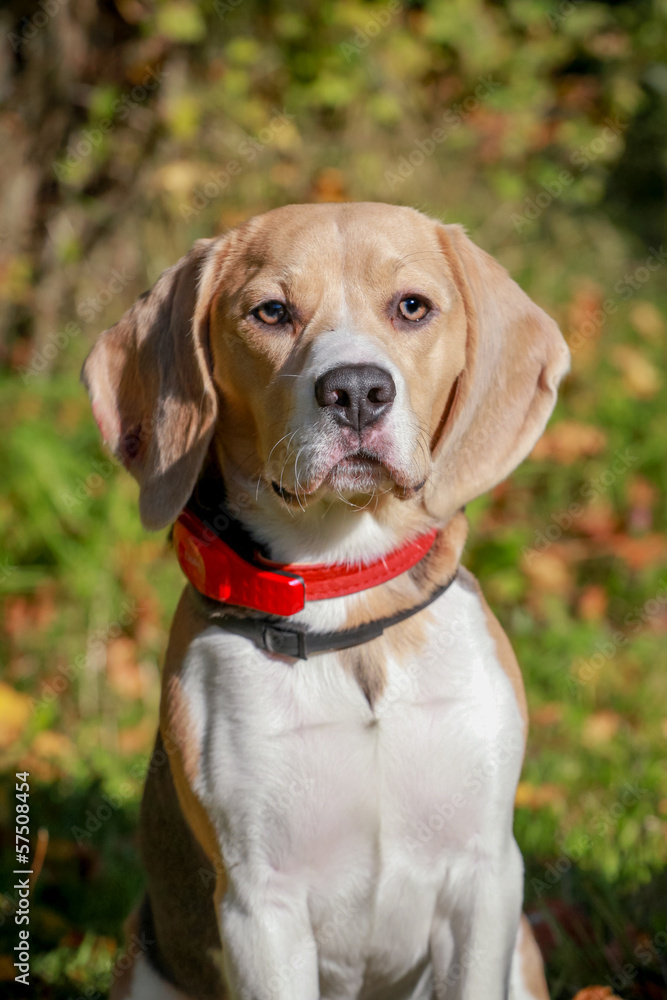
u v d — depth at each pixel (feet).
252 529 10.86
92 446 22.44
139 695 18.92
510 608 20.26
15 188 26.21
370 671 10.22
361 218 10.80
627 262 32.50
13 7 25.96
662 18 30.94
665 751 16.79
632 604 20.80
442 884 10.46
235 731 10.11
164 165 25.93
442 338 10.80
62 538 21.16
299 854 10.16
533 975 11.41
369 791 10.14
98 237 26.53
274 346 10.42
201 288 10.96
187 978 11.58
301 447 10.00
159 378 11.32
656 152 38.34
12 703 18.07
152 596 20.27
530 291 27.37
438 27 26.78
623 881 13.62
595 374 24.89
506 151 27.68
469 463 11.17
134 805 16.42
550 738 17.29
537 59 28.66
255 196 26.37
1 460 21.97
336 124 27.20
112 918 14.43
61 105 26.05
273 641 10.21
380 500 10.55
